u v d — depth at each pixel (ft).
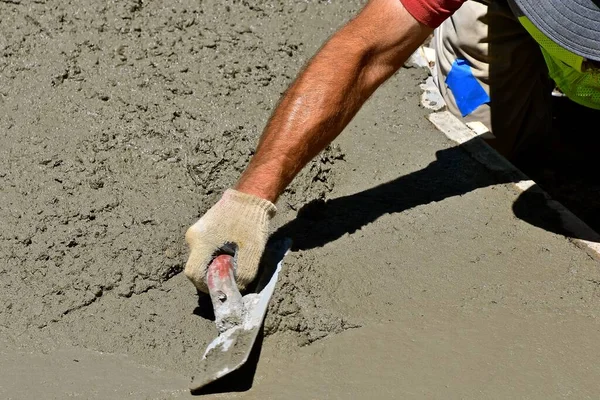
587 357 8.76
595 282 9.12
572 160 10.57
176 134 9.68
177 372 8.63
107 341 8.73
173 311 8.89
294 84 8.80
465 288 9.06
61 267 9.00
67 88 9.88
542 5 8.64
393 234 9.30
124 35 10.25
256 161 8.73
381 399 8.54
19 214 9.19
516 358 8.75
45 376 8.55
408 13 8.74
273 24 10.51
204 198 9.42
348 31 8.79
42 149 9.52
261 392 8.55
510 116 10.24
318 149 8.82
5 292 8.89
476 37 10.05
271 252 8.91
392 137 10.00
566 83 9.33
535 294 9.05
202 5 10.52
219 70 10.12
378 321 8.88
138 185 9.42
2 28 10.14
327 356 8.73
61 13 10.27
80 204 9.27
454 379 8.64
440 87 10.39
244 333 8.52
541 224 9.43
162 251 9.11
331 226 9.32
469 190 9.62
